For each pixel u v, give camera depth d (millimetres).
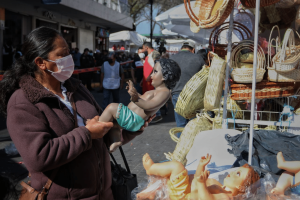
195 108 4398
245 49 3809
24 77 1809
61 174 1786
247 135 3285
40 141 1647
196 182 2082
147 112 2229
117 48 31734
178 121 5711
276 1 3799
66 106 1893
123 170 2438
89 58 15781
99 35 26203
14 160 5098
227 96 3773
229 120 3734
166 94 2287
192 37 12484
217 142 3502
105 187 2051
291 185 2410
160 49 14883
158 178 2246
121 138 2234
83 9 17547
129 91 2160
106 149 2143
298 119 3592
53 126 1768
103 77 9125
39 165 1637
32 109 1713
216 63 3650
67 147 1693
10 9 14469
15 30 15641
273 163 2879
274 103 4469
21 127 1665
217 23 3453
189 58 5699
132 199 2295
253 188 2234
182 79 5637
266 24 5129
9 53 14297
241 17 5531
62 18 19641
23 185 1803
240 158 3129
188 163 3506
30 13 16094
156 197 2199
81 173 1828
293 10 4676
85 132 1768
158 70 2281
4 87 1812
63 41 1863
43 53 1776
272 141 3154
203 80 4230
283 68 3428
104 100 9125
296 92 3957
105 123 1813
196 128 4176
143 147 6133
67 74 1861
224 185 2238
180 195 2102
